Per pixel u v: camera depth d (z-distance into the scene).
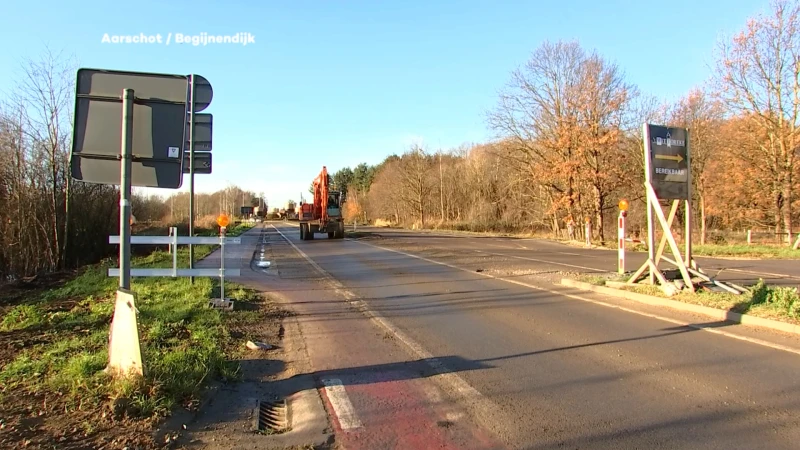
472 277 13.57
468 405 4.65
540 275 13.85
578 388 5.05
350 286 12.17
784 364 5.77
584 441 3.89
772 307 8.16
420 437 4.00
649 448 3.77
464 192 67.19
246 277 13.95
